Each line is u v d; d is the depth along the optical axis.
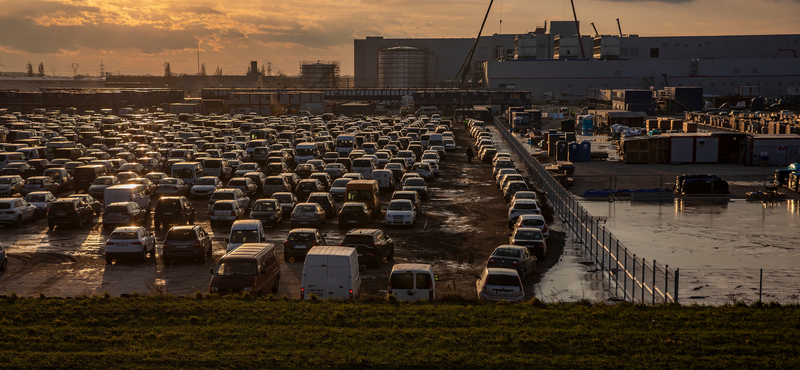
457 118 136.75
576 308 19.78
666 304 20.20
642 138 69.44
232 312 18.81
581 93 178.88
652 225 37.41
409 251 30.47
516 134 107.94
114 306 19.19
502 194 49.03
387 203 45.12
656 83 178.50
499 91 155.62
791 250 30.92
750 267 27.44
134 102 156.38
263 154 67.94
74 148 65.44
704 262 28.38
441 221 38.31
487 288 20.88
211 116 123.81
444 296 21.12
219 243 32.00
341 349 16.27
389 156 66.62
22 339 16.56
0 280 24.98
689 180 49.19
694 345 16.62
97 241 32.34
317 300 20.34
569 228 35.75
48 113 126.50
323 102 148.50
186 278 25.39
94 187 45.53
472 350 16.30
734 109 151.12
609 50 180.12
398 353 16.06
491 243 32.28
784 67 177.62
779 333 17.47
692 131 95.94
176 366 15.16
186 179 48.53
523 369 15.27
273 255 23.44
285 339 16.81
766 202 46.28
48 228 35.72
